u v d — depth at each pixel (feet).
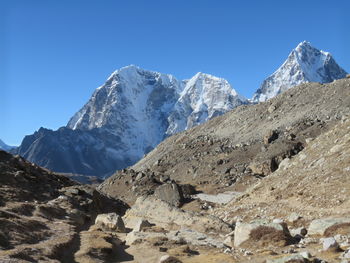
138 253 78.54
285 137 406.00
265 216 111.45
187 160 467.52
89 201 155.02
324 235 76.28
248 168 364.17
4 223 80.89
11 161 164.14
